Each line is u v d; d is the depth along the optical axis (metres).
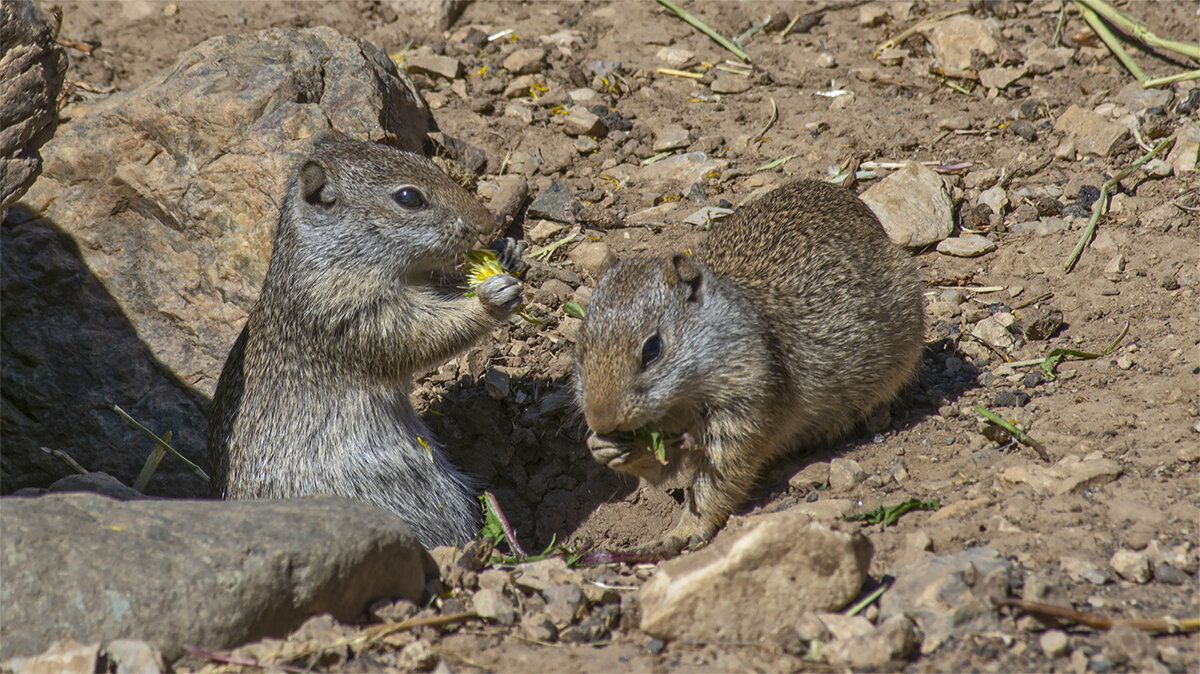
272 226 13.05
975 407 10.06
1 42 9.47
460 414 12.19
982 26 16.50
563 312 12.94
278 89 13.63
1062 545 7.59
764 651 6.89
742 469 9.20
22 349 13.20
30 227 13.55
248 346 11.04
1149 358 10.16
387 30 18.45
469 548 8.75
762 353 8.98
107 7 18.48
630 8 19.28
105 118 13.73
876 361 9.98
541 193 14.80
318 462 10.69
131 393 13.27
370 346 10.52
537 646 7.15
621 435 9.02
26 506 7.18
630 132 15.93
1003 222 13.17
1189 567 7.20
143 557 6.92
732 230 10.90
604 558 9.02
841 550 6.96
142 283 13.54
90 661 6.36
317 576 7.14
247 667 6.72
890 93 16.27
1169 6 16.66
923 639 6.74
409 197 10.38
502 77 17.28
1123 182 13.21
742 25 18.48
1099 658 6.39
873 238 10.46
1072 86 15.74
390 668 6.83
